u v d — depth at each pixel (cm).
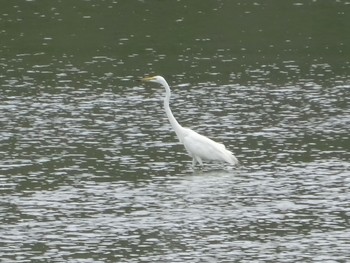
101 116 3450
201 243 2242
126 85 3947
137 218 2406
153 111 3531
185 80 4034
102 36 4866
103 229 2328
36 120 3375
